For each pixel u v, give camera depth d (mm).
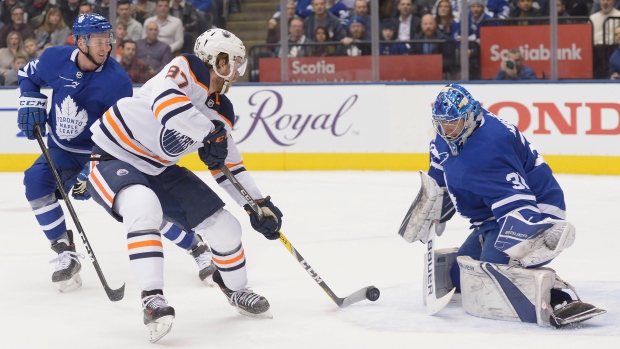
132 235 4590
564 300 4773
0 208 9633
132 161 4855
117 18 12844
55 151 6105
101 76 5930
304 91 12039
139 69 12906
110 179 4746
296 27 12609
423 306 5211
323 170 12070
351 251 7105
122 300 5652
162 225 5895
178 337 4754
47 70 5926
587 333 4547
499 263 4840
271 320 5035
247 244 7461
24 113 6008
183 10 12828
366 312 5121
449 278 5246
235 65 4727
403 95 11734
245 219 8773
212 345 4578
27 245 7602
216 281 5203
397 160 11844
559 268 6246
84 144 6105
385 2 12398
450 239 7508
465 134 4707
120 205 4691
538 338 4469
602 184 10414
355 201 9633
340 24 12492
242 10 12844
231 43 4691
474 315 4926
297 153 12133
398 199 9703
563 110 11188
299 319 5035
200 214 4895
